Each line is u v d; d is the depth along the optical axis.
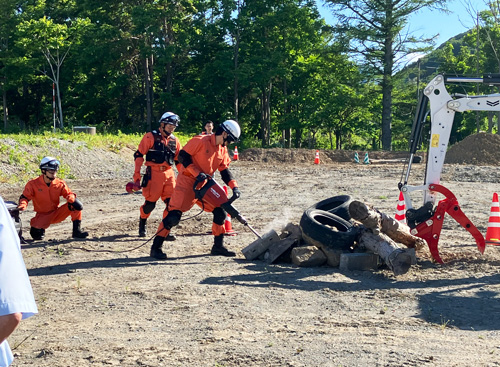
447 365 4.02
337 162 34.56
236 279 6.71
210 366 4.06
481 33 52.62
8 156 19.64
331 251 7.38
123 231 10.57
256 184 18.91
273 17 46.88
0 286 1.88
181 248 8.84
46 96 54.25
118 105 54.00
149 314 5.37
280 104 56.00
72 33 40.06
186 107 47.59
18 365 4.15
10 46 46.06
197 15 49.03
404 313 5.36
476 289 6.20
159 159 9.38
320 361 4.12
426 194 8.00
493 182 18.67
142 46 45.62
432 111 7.98
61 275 7.05
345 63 51.97
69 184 18.73
